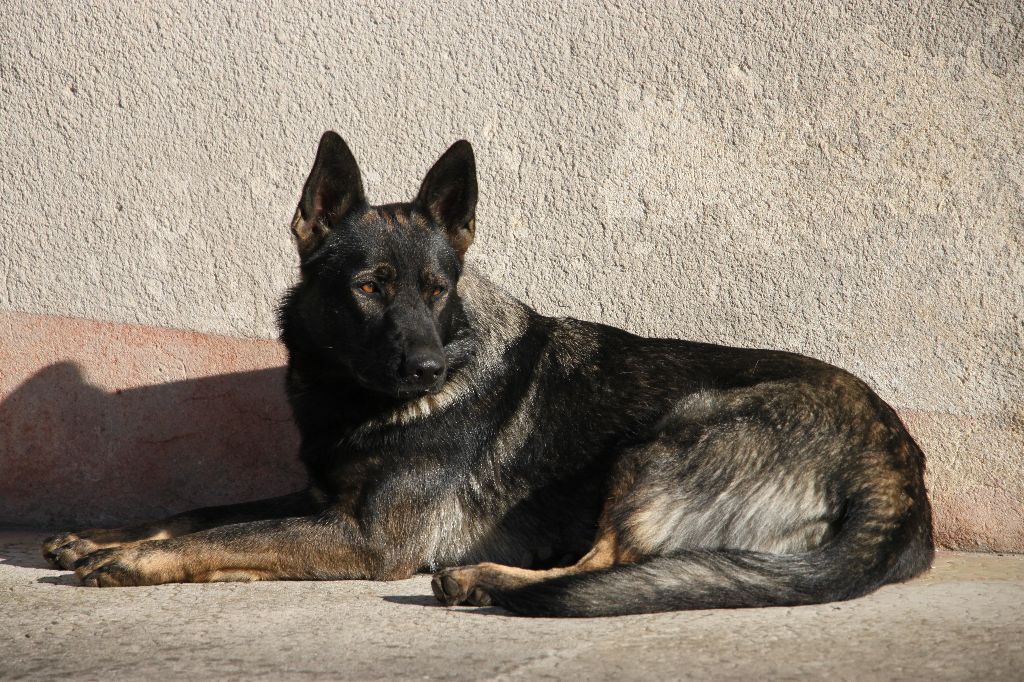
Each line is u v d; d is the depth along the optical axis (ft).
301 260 23.16
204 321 27.55
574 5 25.57
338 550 21.59
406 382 21.21
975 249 23.75
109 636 17.34
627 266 25.70
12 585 21.03
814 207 24.62
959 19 23.56
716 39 24.88
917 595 19.69
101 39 27.58
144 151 27.58
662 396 22.63
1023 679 14.30
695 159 25.20
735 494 20.88
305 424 23.16
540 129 25.96
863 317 24.48
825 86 24.39
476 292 23.81
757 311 25.07
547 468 23.12
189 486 27.81
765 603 18.79
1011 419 23.73
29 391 28.27
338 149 22.41
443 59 26.35
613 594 18.48
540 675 14.92
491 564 19.70
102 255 27.89
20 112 28.12
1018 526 23.90
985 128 23.57
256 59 27.04
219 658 16.02
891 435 21.29
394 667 15.40
